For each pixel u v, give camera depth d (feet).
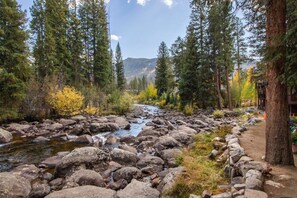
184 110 88.53
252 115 56.75
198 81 93.35
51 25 92.22
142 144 36.42
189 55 95.35
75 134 46.03
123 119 63.82
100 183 20.86
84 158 25.55
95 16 111.65
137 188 17.81
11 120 58.65
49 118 65.57
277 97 18.48
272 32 17.28
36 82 66.85
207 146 28.81
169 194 16.22
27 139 41.70
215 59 86.94
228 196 13.46
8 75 55.31
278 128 18.52
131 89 284.82
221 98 93.30
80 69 104.01
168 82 155.63
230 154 20.62
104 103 86.89
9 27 58.90
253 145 25.40
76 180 20.65
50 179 23.24
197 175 18.08
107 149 34.65
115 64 171.83
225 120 58.75
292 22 16.44
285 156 18.37
